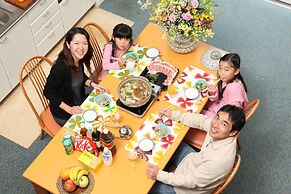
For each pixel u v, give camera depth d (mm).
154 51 3617
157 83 3381
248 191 3754
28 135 4094
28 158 3955
